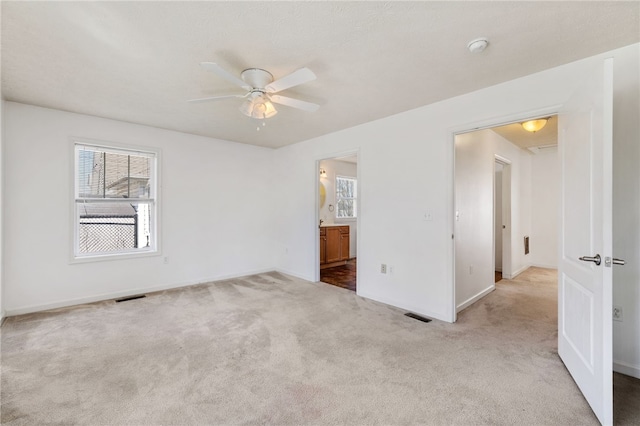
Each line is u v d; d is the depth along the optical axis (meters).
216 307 3.52
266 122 3.92
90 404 1.78
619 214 2.13
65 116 3.51
